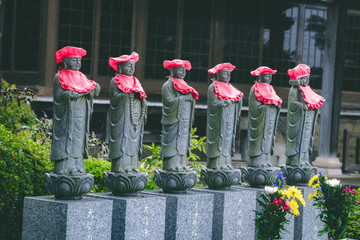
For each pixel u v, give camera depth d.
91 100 6.39
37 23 14.81
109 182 6.83
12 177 7.13
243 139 18.67
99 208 6.20
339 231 7.84
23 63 15.02
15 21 15.09
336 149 17.12
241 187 8.59
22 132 8.61
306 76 9.21
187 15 17.25
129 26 16.12
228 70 8.11
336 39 16.86
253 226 8.15
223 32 17.92
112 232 6.61
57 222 5.95
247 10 18.42
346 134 18.91
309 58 19.81
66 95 6.18
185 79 17.42
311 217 9.08
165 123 7.52
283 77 19.36
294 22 19.36
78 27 15.21
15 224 7.29
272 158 19.05
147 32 16.55
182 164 7.56
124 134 6.83
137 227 6.66
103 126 15.71
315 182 9.10
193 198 7.34
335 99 16.97
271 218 7.45
